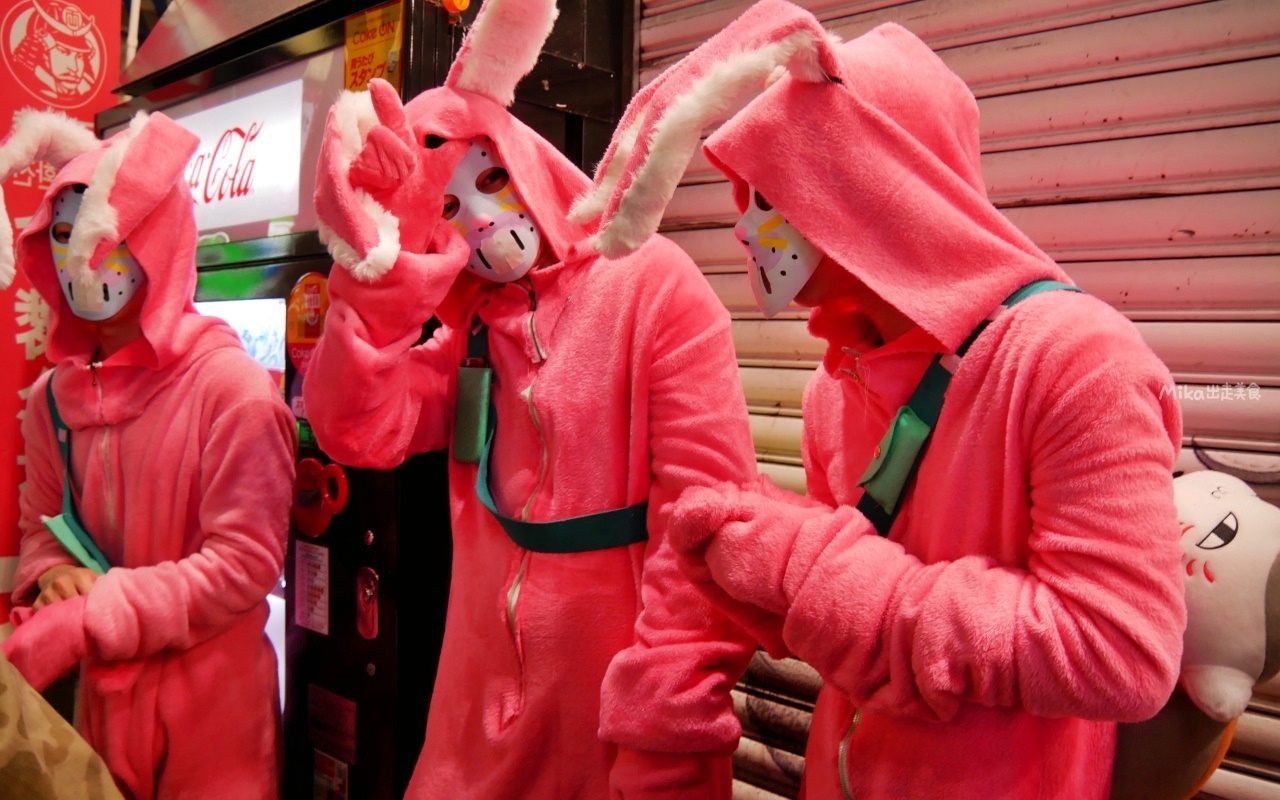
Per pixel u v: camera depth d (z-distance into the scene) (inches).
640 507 45.6
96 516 61.7
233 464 57.7
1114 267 53.7
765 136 33.9
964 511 32.4
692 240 72.7
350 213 43.5
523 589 46.7
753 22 34.7
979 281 32.0
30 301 80.6
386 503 59.9
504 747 46.3
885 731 34.1
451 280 47.3
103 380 61.6
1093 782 34.3
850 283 36.4
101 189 55.3
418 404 52.3
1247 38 49.3
